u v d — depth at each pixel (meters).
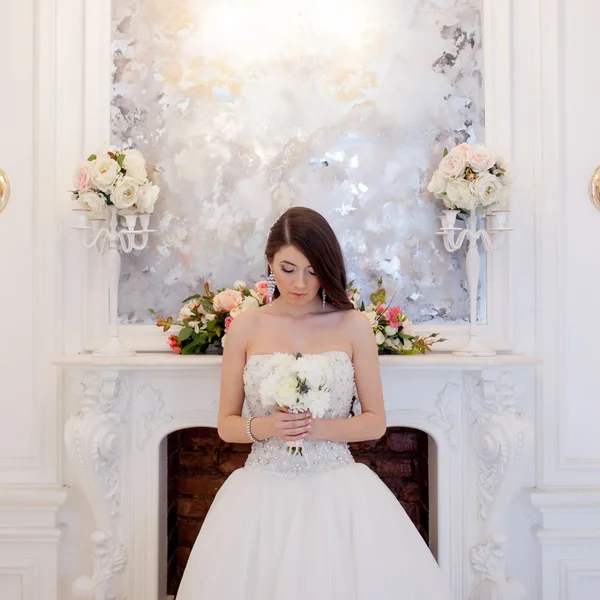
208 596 2.06
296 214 2.27
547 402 2.89
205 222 2.94
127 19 2.92
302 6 2.93
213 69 2.93
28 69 2.87
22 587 2.79
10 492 2.79
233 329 2.37
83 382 2.68
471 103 2.95
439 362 2.60
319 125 2.93
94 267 2.90
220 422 2.32
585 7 2.93
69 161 2.89
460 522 2.81
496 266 2.93
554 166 2.91
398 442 3.15
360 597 2.02
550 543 2.84
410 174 2.95
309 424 2.06
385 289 2.95
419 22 2.95
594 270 2.93
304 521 2.11
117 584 2.76
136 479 2.79
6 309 2.87
